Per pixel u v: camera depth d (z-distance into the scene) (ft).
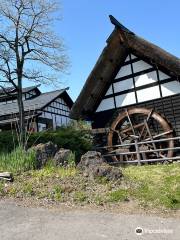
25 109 96.73
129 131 44.98
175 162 37.70
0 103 109.19
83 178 26.23
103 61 45.93
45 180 26.53
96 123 49.57
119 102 47.32
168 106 43.01
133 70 46.01
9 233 18.66
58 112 108.06
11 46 49.75
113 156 43.21
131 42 43.62
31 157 29.91
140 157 43.04
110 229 18.49
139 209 21.44
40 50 51.19
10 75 49.44
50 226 19.27
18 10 49.80
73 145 42.39
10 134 42.63
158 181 25.85
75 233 18.16
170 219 19.57
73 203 22.89
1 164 29.81
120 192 23.61
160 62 41.63
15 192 24.98
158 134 43.14
